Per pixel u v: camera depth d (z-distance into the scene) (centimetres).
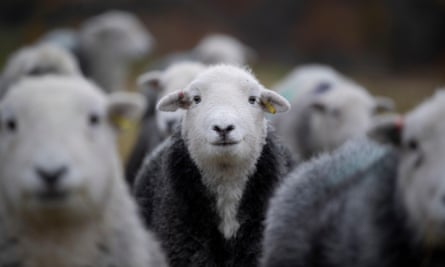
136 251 955
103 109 909
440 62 6912
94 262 905
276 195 1211
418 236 860
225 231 1250
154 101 1875
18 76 2212
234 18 6862
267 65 5853
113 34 3584
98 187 868
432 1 7000
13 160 841
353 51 6862
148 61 5456
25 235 874
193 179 1244
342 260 941
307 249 1019
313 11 6962
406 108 3728
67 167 820
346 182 1066
